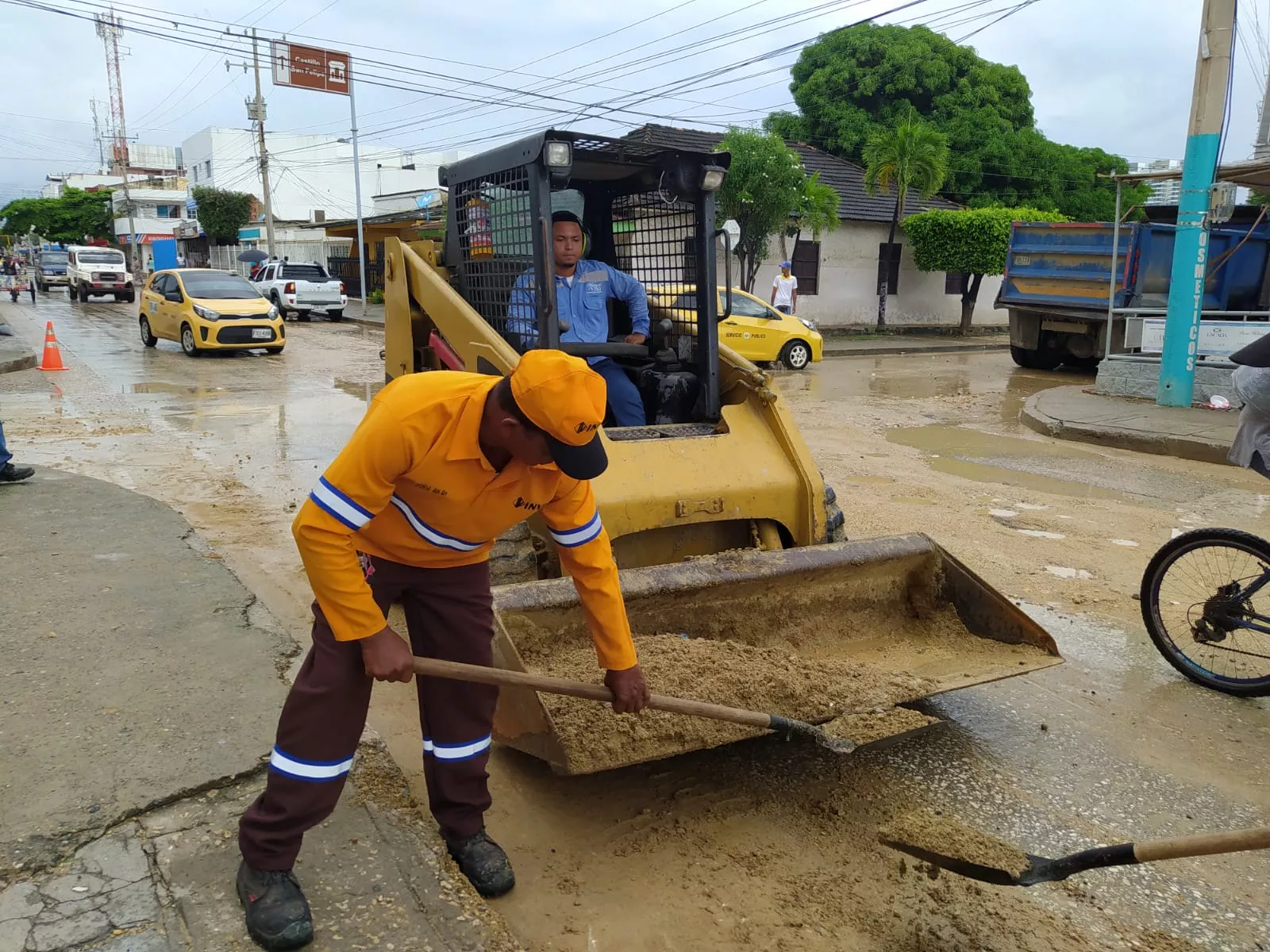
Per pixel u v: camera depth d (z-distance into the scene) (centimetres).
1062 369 1836
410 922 258
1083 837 332
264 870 254
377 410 233
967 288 2669
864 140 3014
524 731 316
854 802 350
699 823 333
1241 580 464
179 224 5750
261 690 387
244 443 970
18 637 431
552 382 216
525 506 252
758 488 469
